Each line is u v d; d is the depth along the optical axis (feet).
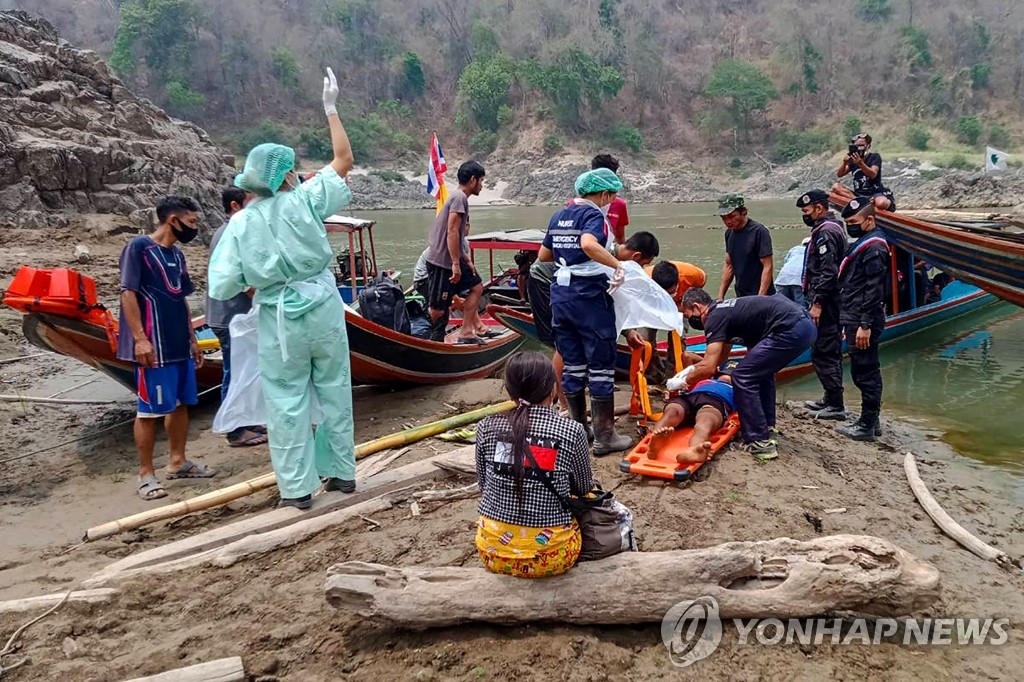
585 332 18.61
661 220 127.54
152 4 242.37
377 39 289.12
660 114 270.05
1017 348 35.32
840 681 11.71
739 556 12.54
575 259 18.38
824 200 23.20
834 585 12.21
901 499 18.25
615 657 11.91
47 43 86.84
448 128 272.31
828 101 273.95
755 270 25.95
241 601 13.69
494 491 12.26
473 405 25.21
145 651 12.48
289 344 15.71
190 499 17.75
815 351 24.09
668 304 19.01
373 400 26.81
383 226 127.54
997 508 18.21
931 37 294.87
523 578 12.37
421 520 16.11
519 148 245.45
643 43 281.33
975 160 208.85
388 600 12.11
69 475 20.92
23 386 30.37
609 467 18.40
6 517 18.21
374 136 249.75
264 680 11.68
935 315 38.73
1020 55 281.74
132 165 75.46
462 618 12.25
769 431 19.54
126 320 18.42
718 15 327.67
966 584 14.53
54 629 13.12
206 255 71.72
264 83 262.06
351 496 16.89
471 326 30.83
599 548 12.71
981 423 24.93
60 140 73.72
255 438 22.90
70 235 64.18
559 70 249.34
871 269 21.63
